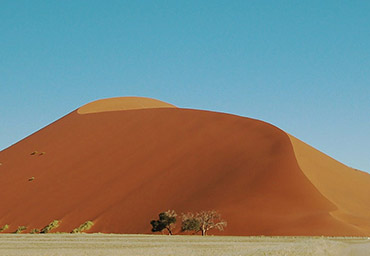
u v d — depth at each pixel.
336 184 104.38
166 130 126.31
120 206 101.06
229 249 40.88
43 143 133.75
